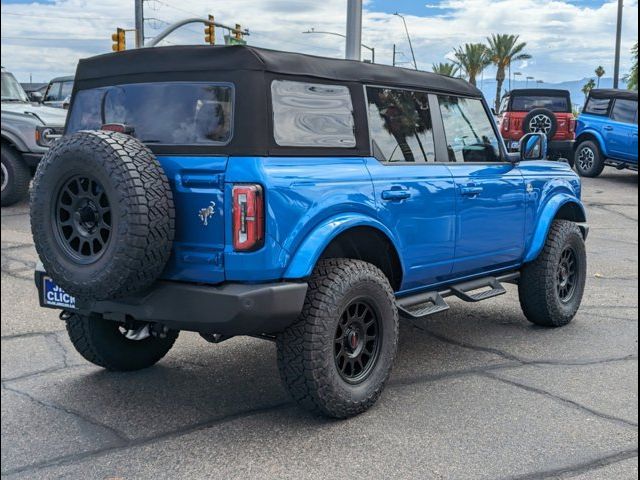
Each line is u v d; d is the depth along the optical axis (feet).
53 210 12.81
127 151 12.21
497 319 21.76
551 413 14.25
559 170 21.52
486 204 17.83
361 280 13.73
